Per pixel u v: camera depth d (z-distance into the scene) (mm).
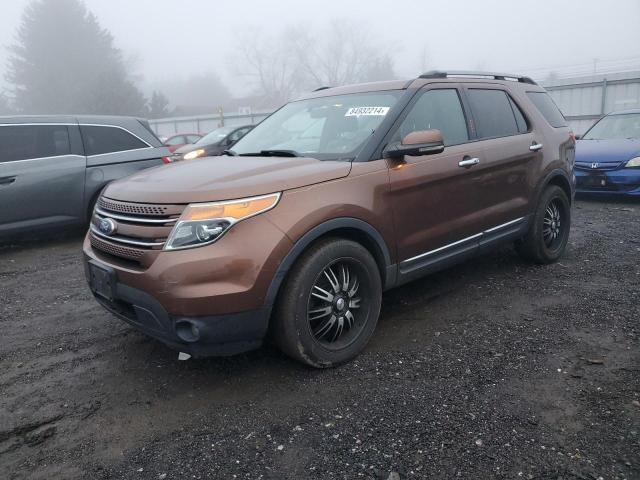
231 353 3090
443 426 2809
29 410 3123
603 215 7930
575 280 4934
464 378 3268
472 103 4582
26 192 6703
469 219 4312
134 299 3059
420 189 3863
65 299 5027
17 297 5129
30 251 6934
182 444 2768
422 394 3111
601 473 2432
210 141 13094
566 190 5562
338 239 3363
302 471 2527
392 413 2939
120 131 7566
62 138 7062
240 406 3076
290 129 4363
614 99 19703
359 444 2697
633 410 2885
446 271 5320
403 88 4117
